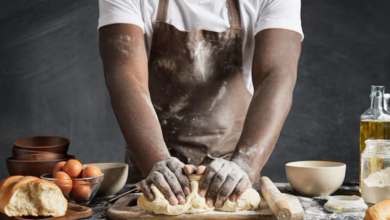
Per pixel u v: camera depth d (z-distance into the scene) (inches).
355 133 161.8
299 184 51.6
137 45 57.7
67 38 164.6
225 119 64.4
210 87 64.1
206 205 43.5
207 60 63.2
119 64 56.2
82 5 163.8
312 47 162.4
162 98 65.2
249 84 67.3
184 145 64.5
